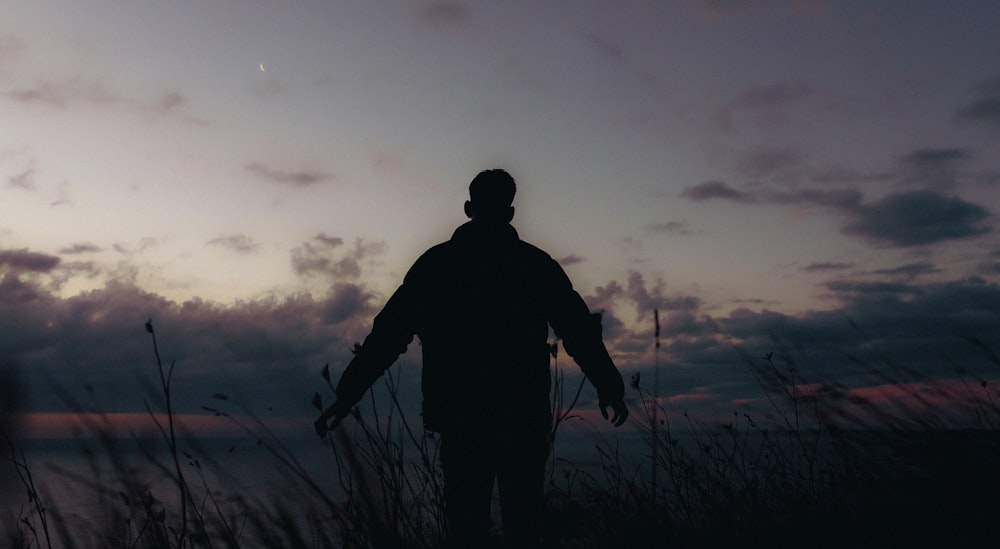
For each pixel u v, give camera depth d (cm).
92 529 169
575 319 293
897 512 242
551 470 281
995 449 246
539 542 261
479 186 307
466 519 276
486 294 293
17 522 162
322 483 194
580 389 276
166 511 179
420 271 298
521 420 284
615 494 258
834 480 259
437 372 290
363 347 289
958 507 237
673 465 263
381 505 212
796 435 277
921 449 252
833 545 237
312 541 187
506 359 289
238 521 183
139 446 178
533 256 302
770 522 256
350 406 285
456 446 282
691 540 247
